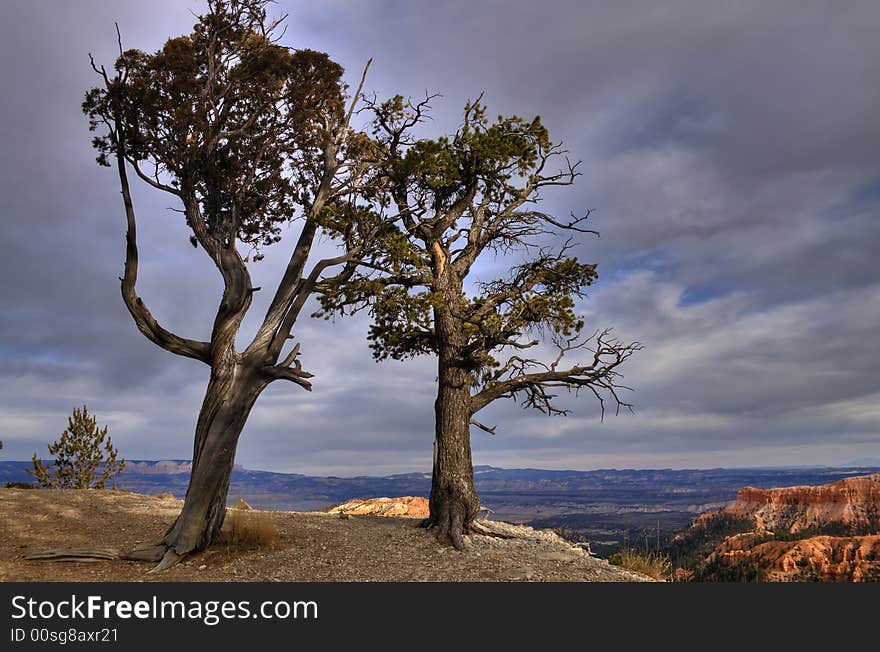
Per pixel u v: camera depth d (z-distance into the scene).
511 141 20.16
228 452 14.59
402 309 18.31
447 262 20.61
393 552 15.52
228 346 14.96
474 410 19.41
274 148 16.78
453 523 17.39
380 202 18.25
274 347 15.07
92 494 20.27
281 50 15.72
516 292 20.44
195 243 16.55
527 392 20.23
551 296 19.84
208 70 15.26
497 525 20.88
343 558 14.57
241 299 15.23
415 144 18.22
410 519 20.77
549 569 14.66
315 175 18.02
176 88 14.73
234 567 13.41
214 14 15.29
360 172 17.55
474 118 20.38
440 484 18.52
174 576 12.77
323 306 18.94
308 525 17.81
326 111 17.14
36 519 16.33
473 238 21.09
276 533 15.95
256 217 18.02
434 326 20.53
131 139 15.12
